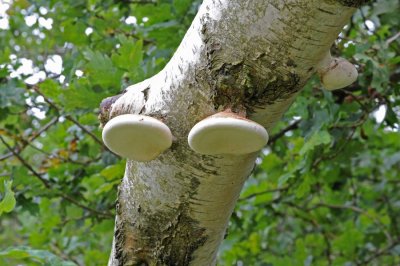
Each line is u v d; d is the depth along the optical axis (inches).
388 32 117.4
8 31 148.8
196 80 63.2
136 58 92.4
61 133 120.6
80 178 115.3
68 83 104.4
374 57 99.1
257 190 126.6
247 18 60.7
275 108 63.9
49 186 111.1
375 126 129.0
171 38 103.6
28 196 114.2
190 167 65.9
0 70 105.0
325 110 97.3
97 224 122.3
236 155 64.7
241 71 61.8
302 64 61.4
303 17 59.3
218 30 61.8
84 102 93.0
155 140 63.5
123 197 71.7
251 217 141.6
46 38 135.0
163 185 67.9
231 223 131.4
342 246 146.2
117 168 97.3
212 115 61.8
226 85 62.2
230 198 68.8
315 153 103.1
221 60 62.0
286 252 154.2
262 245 161.0
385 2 110.1
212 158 64.9
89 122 103.3
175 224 69.6
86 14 116.3
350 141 106.0
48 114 110.1
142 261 72.1
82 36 114.3
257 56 61.2
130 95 67.3
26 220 163.6
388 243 165.9
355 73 66.9
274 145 124.9
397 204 169.3
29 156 128.3
